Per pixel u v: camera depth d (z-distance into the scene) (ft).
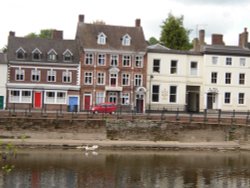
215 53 261.03
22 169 140.05
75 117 190.90
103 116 193.06
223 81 262.67
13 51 246.27
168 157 169.07
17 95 243.81
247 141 197.36
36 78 246.06
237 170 149.18
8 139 182.50
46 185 122.72
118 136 192.24
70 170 141.18
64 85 246.88
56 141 180.65
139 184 127.44
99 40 252.21
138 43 256.93
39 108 241.14
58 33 268.00
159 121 194.59
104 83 251.80
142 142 187.93
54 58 247.91
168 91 257.96
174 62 259.39
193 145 187.32
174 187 125.29
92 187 122.62
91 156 164.45
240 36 275.39
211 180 134.41
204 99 260.62
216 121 199.21
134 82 254.68
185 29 312.50
